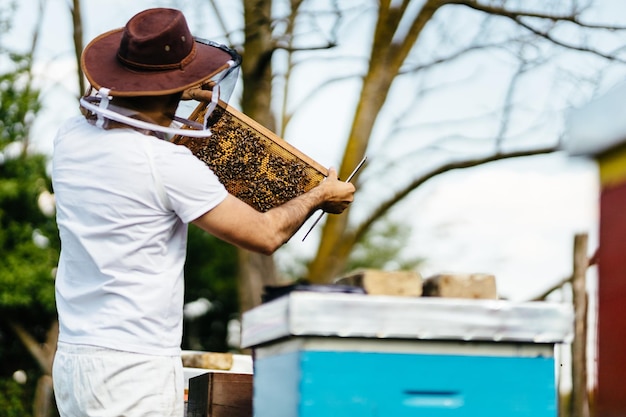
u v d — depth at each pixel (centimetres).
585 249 696
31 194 2264
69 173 301
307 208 318
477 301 243
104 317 288
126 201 290
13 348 2419
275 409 260
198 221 295
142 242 291
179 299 299
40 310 2328
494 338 243
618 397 193
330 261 1397
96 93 315
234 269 2667
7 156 2270
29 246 2228
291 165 340
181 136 330
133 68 298
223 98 325
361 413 239
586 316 677
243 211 298
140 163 290
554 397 247
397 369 242
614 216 194
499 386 246
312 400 237
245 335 284
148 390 284
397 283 261
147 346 287
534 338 245
